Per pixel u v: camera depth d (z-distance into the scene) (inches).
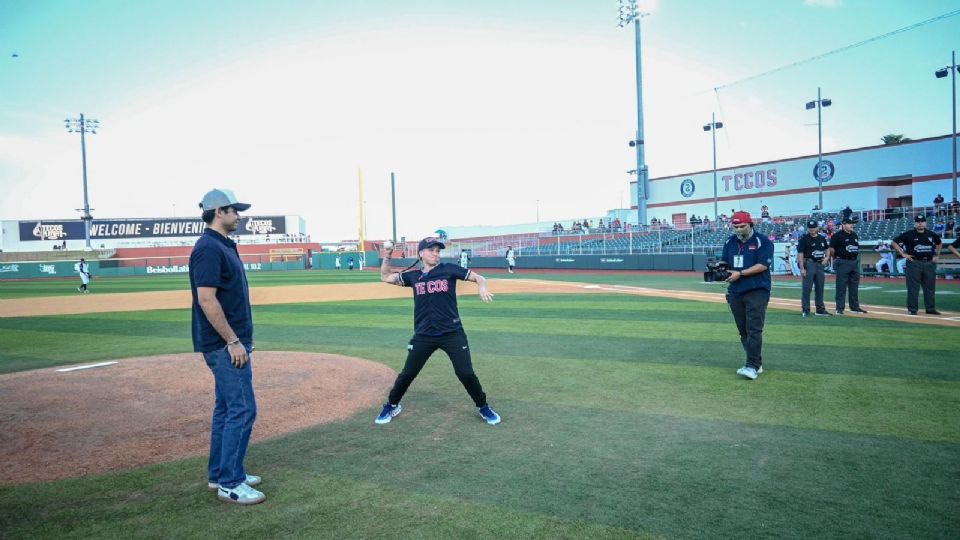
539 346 335.3
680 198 1961.1
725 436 173.5
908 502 127.0
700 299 587.5
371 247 2645.2
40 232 2699.3
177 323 515.5
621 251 1382.9
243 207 146.9
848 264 430.0
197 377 275.4
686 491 135.0
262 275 1678.2
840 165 1552.7
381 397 231.8
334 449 171.0
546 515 124.0
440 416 202.8
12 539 119.4
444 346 191.0
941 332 343.9
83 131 2183.8
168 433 192.4
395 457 162.7
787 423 184.2
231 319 141.9
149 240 2817.4
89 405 227.5
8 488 147.4
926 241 413.1
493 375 263.9
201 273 134.3
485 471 150.2
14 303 740.0
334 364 301.4
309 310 595.2
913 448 159.6
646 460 155.3
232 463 136.7
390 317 515.5
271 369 290.8
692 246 1212.5
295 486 143.8
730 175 1823.3
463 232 2586.1
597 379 250.7
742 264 245.9
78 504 137.0
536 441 173.2
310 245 2635.3
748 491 134.3
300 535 118.2
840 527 116.3
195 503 136.4
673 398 217.5
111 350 368.2
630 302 573.3
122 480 152.1
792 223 1211.9
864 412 193.3
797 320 406.0
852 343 315.9
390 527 120.6
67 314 613.0
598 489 137.2
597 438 174.4
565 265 1470.2
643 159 1656.0
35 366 318.3
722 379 245.0
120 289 1058.7
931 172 1385.3
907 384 228.1
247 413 141.4
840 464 149.3
